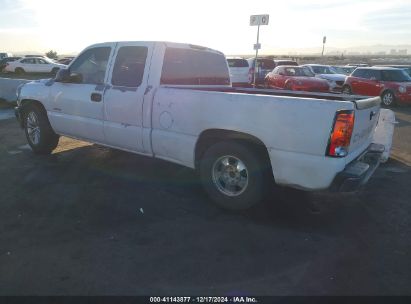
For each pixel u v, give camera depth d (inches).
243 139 166.7
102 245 140.5
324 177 144.6
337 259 133.7
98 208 173.5
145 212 170.6
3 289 113.7
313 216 170.2
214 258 133.0
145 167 235.8
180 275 122.4
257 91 232.4
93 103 214.5
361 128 157.9
